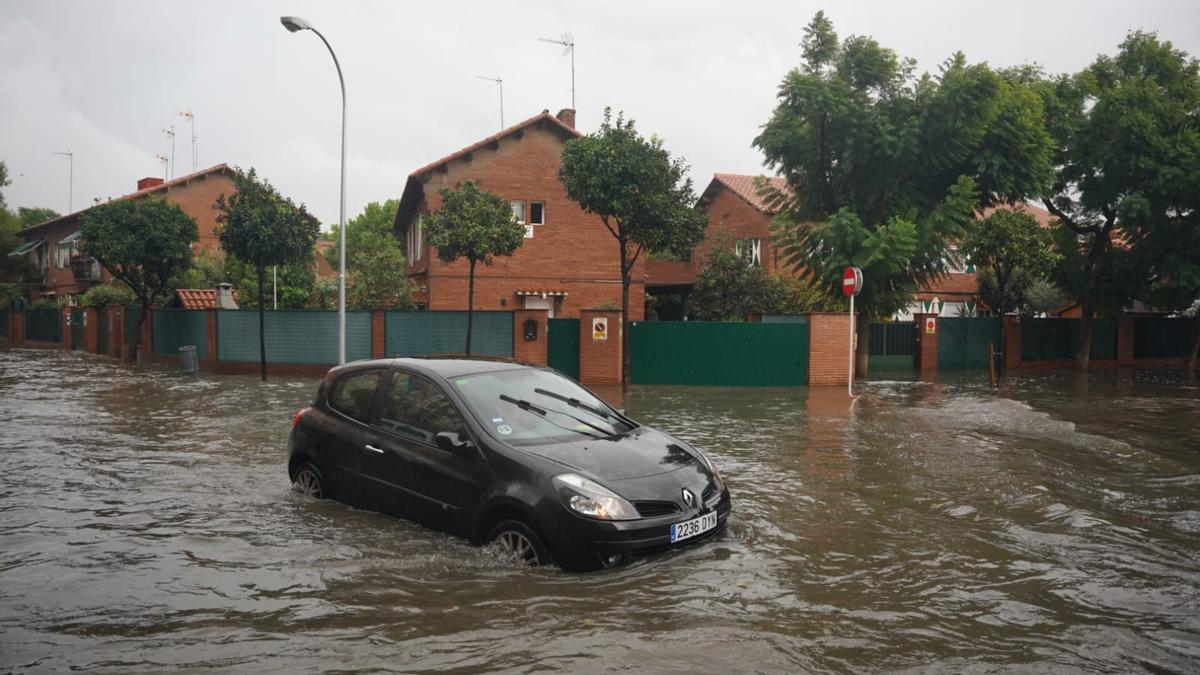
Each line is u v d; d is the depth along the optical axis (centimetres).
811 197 2023
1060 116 2262
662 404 1490
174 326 2539
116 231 2573
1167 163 2177
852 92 1867
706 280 2709
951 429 1161
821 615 439
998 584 495
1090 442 1047
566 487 502
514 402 602
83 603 457
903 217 1892
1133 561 543
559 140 2639
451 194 1894
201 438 1069
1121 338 2908
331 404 691
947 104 1778
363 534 586
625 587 477
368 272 2584
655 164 1650
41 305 3975
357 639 402
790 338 1864
